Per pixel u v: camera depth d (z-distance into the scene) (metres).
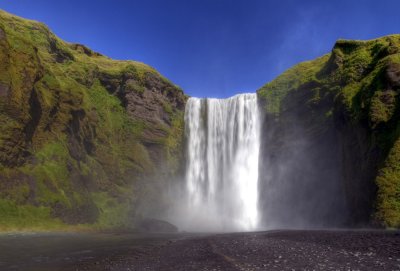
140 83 96.75
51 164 60.56
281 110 90.69
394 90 52.03
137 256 24.73
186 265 19.16
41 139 62.03
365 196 49.81
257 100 97.62
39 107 62.88
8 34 61.94
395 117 49.53
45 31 82.50
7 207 48.88
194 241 34.00
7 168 52.41
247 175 93.50
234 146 98.12
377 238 25.69
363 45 73.94
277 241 28.12
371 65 63.97
